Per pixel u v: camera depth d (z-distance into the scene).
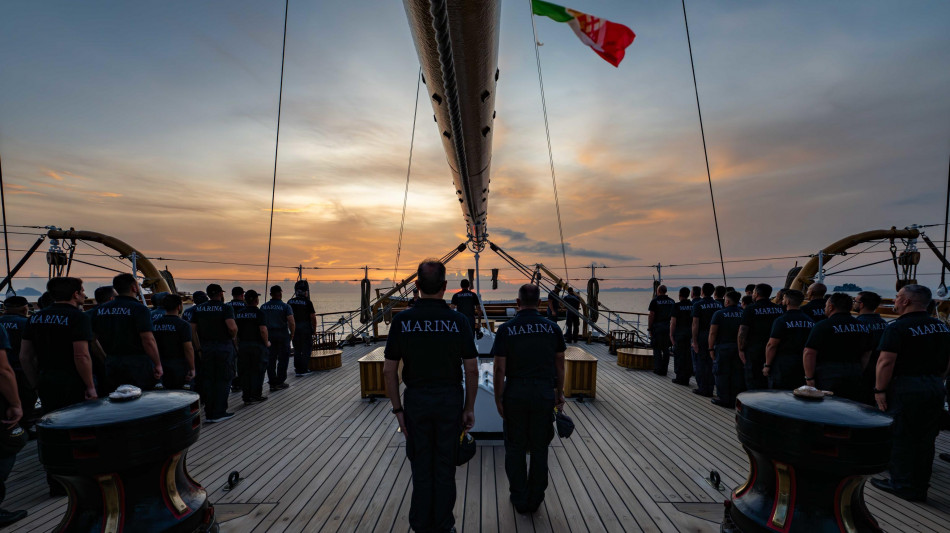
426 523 2.36
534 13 4.96
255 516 2.93
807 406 2.13
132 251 9.18
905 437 3.16
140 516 2.05
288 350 7.02
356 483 3.46
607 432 4.71
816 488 2.03
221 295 5.32
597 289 11.88
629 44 4.88
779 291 5.22
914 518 2.89
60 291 3.26
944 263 5.78
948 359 3.12
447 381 2.47
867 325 3.61
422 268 2.55
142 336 3.89
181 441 2.17
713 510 3.00
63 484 2.03
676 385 6.96
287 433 4.73
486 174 4.75
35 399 4.57
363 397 6.14
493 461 3.85
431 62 2.34
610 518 2.89
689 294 7.24
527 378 2.83
